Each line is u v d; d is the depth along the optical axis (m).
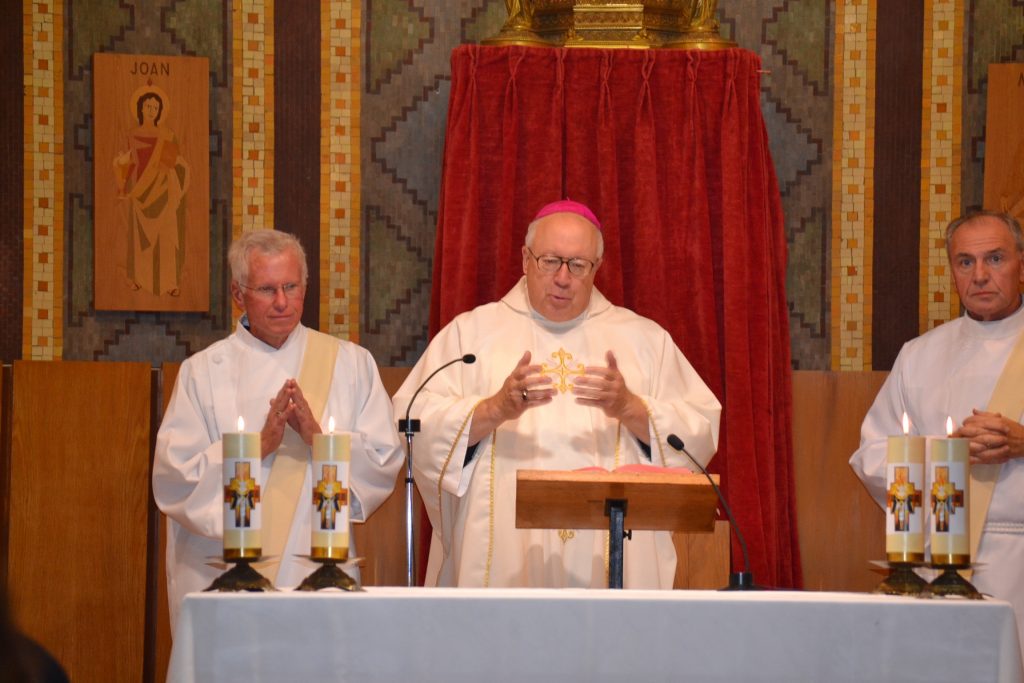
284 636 3.88
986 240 6.50
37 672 2.39
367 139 8.16
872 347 8.20
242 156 8.06
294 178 8.10
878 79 8.24
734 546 7.16
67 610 7.43
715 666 3.92
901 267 8.20
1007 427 5.84
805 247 8.23
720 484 7.37
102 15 7.98
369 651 3.90
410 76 8.20
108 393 7.55
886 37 8.25
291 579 5.99
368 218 8.14
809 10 8.27
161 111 7.96
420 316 8.16
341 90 8.15
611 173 7.45
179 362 7.83
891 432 6.88
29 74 7.92
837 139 8.24
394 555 7.71
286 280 6.18
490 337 6.62
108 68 7.93
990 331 6.66
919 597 4.10
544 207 6.88
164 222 7.93
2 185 7.88
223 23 8.08
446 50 8.21
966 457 4.24
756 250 7.48
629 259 7.52
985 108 8.18
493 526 6.24
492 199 7.50
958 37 8.21
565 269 6.44
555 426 6.39
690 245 7.47
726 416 7.30
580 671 3.91
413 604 3.91
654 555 6.27
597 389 5.80
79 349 7.88
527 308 6.71
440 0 8.21
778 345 7.61
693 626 3.91
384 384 7.93
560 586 6.19
